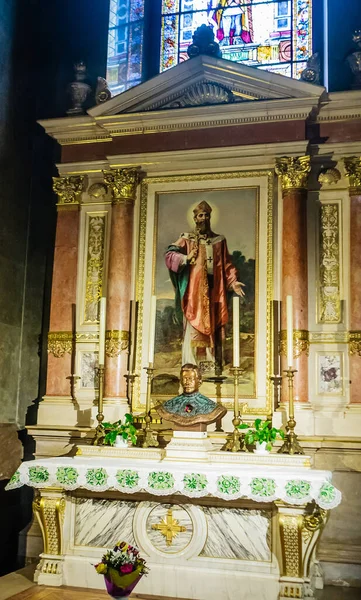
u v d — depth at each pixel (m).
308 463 6.42
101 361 7.41
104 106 8.41
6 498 8.34
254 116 8.02
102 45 9.65
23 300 8.98
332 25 8.79
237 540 6.18
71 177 8.69
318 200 7.96
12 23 8.95
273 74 7.89
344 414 7.38
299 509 5.86
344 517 7.11
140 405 7.92
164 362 7.93
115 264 8.20
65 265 8.50
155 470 6.17
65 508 6.57
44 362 9.05
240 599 6.01
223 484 5.98
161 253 8.20
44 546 6.57
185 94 8.30
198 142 8.20
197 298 7.95
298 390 7.41
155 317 8.05
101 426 7.32
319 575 6.79
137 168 8.36
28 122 9.22
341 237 7.82
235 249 7.97
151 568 6.23
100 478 6.27
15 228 8.85
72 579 6.45
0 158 8.55
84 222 8.65
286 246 7.75
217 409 6.85
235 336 7.07
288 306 7.05
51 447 8.05
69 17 9.82
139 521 6.38
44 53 9.69
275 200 7.98
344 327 7.63
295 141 7.83
